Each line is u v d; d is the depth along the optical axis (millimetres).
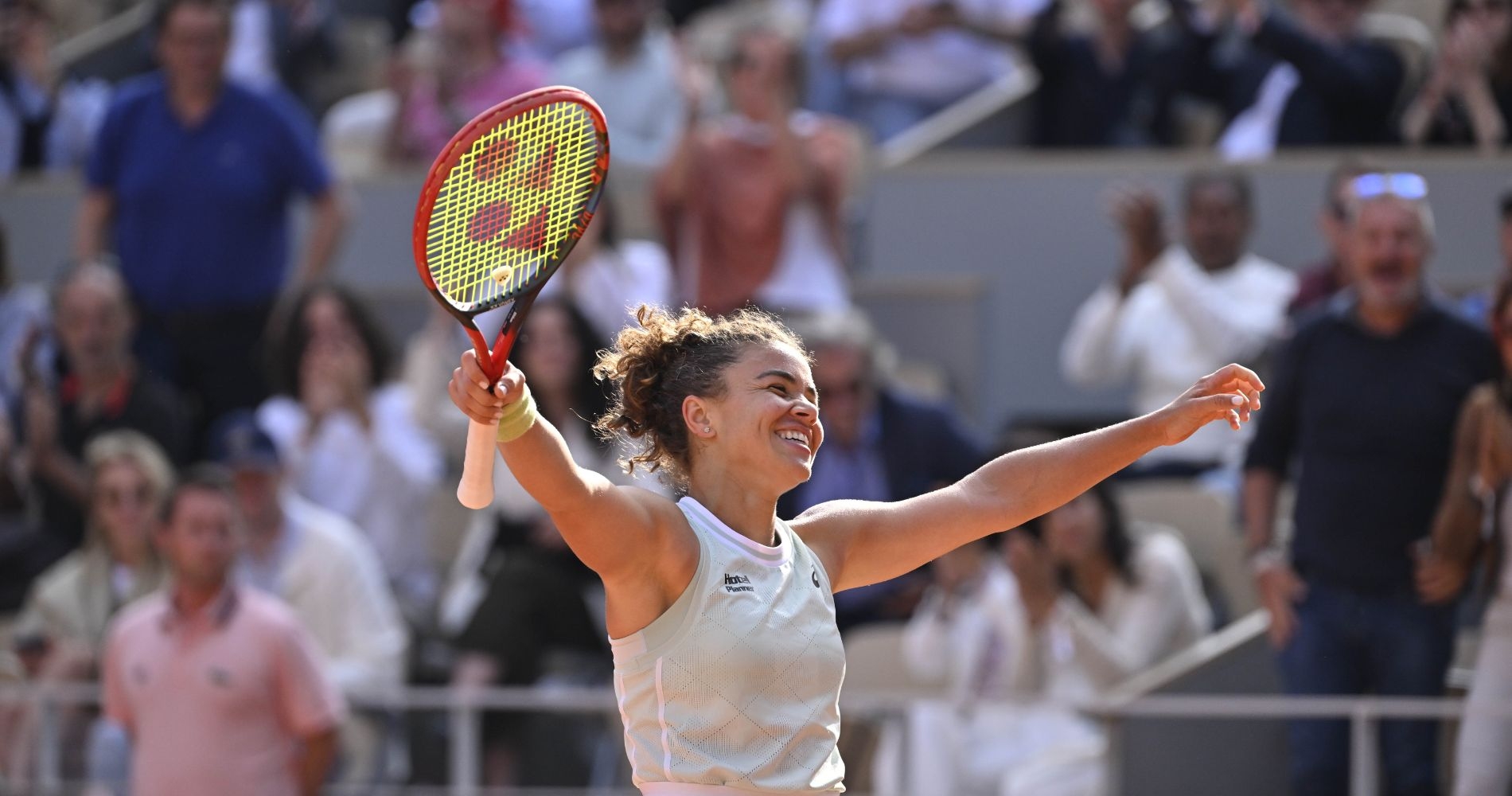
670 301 29781
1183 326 28172
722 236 29312
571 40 40531
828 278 29562
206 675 21453
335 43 43188
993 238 32594
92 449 26391
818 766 10859
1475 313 24000
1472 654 19750
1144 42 33875
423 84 36500
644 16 35438
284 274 31250
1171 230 31688
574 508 10133
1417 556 19359
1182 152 33000
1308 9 31297
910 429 26359
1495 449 18938
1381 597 19406
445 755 22047
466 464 9938
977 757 20672
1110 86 33688
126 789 22500
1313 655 19641
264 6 41344
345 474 27641
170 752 21391
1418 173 30312
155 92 31094
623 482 25625
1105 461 11617
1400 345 19578
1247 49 34312
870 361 26484
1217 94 34500
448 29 35844
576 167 10477
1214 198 28328
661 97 35062
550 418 26062
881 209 33000
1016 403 32406
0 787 22703
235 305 30500
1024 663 22719
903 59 36375
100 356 28469
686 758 10625
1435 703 18984
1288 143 31578
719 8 44688
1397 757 18984
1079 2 37438
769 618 10750
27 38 37656
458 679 23703
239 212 30469
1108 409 31922
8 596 27172
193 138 30609
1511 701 18781
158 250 30578
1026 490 11703
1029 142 35125
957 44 36594
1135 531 24016
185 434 29250
